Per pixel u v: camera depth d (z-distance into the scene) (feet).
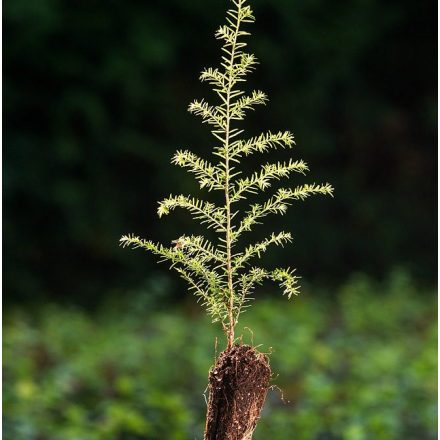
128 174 49.60
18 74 47.01
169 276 47.60
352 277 51.39
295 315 39.06
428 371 28.71
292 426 24.02
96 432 22.22
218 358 9.99
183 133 50.49
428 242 55.83
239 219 49.67
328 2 54.60
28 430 21.72
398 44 58.34
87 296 46.60
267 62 51.93
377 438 22.76
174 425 23.25
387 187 56.95
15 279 45.52
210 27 50.39
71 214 46.73
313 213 53.78
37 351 31.60
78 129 47.73
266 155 52.01
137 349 32.22
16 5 44.78
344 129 56.75
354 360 32.14
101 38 47.39
